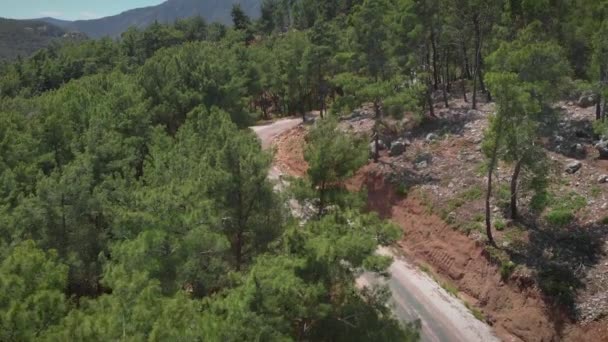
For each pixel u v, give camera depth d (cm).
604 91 3023
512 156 2808
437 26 4284
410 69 4606
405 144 4122
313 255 1495
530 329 2491
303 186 2325
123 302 1358
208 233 1806
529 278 2595
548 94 2827
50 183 2281
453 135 4056
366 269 1530
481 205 3206
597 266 2522
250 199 2086
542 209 2941
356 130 4541
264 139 5559
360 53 4397
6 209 2467
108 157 3088
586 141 3384
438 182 3578
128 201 2420
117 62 11725
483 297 2773
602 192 2906
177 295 1452
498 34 4472
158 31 13588
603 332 2255
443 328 2600
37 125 3575
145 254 1730
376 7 4284
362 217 1755
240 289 1438
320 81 5622
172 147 3328
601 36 3119
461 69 5809
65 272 1645
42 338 1251
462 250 3016
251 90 6631
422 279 3030
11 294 1411
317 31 5622
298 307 1376
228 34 12275
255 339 1277
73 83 6556
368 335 1521
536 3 4034
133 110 3806
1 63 18050
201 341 1254
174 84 4612
